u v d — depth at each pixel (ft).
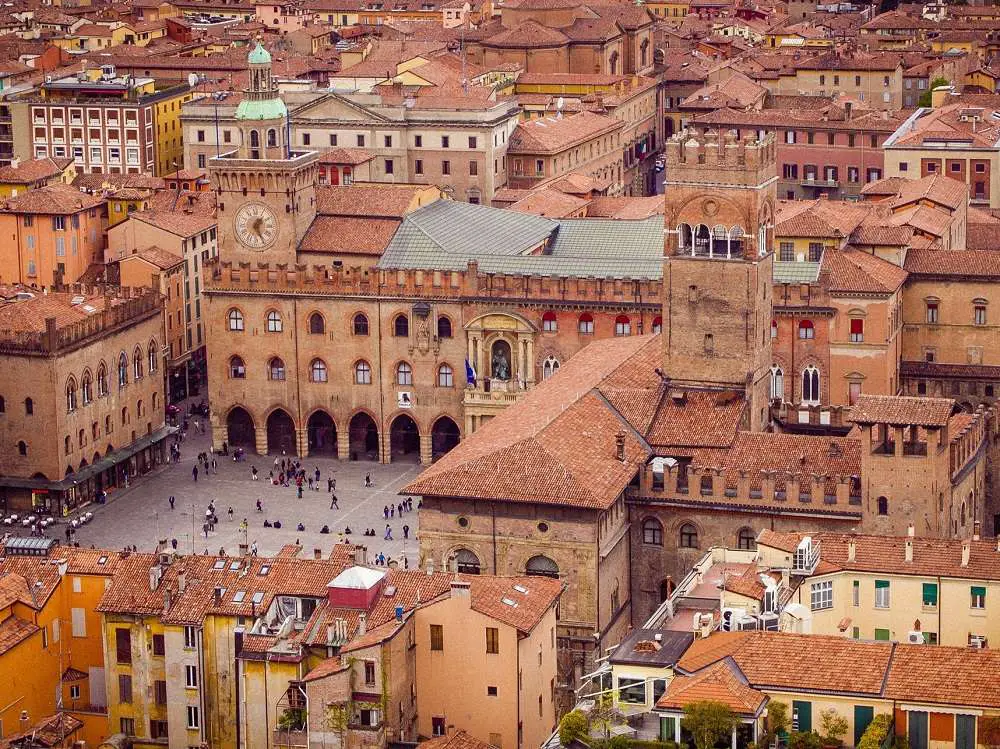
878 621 630.74
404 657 621.31
